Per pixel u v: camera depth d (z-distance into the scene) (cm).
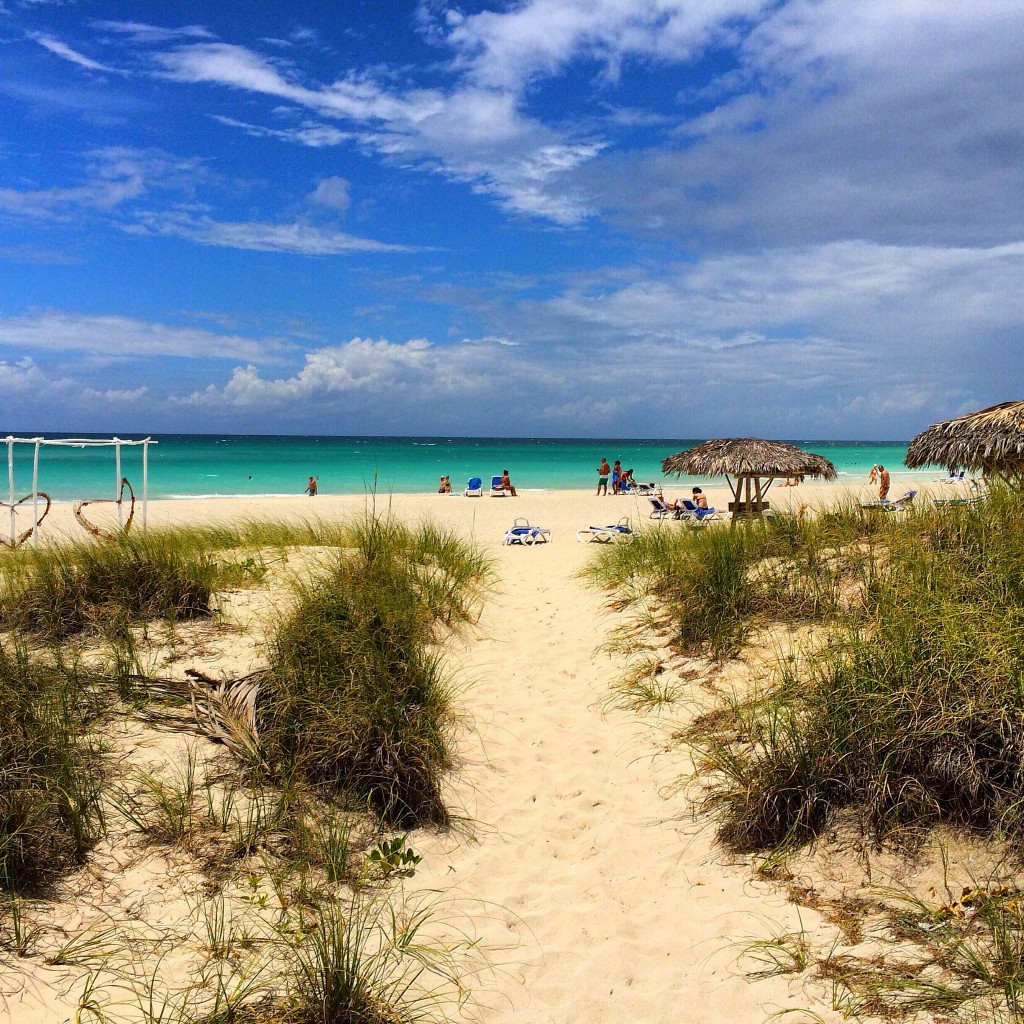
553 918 373
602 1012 312
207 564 778
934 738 392
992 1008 279
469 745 554
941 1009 285
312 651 544
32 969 300
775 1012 302
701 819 447
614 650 719
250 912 348
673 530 1026
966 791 374
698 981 327
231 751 476
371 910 365
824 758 417
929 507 684
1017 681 386
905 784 389
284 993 299
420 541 1019
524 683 676
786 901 366
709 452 1381
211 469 4959
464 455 8200
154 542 782
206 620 686
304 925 342
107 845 380
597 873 411
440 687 600
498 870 414
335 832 414
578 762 538
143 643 620
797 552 728
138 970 307
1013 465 794
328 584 670
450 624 787
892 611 496
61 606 641
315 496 3142
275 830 410
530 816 473
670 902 384
